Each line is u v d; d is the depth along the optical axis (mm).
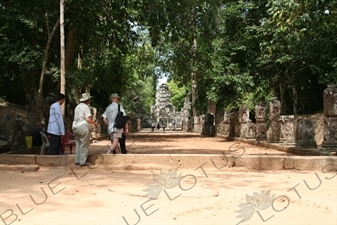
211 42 26969
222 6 26406
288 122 14773
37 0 16969
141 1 16000
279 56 19594
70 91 23391
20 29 19766
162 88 60625
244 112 20672
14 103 30406
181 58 29250
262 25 18016
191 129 41531
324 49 18469
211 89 26969
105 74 27234
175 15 17500
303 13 11719
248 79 22328
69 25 17672
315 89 23891
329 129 11539
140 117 58500
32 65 19969
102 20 16297
